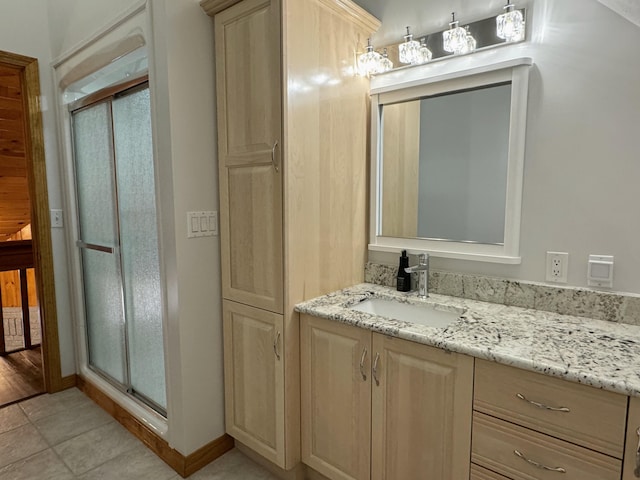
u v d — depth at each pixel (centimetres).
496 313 153
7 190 391
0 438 212
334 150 179
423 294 178
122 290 226
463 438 125
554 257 154
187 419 181
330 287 183
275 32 152
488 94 164
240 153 171
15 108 300
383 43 195
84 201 254
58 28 242
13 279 503
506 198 162
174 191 168
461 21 169
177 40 164
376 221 200
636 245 138
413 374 135
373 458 149
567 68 146
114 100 215
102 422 229
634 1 125
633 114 135
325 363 160
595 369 103
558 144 150
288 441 170
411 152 188
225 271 186
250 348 179
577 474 105
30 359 316
